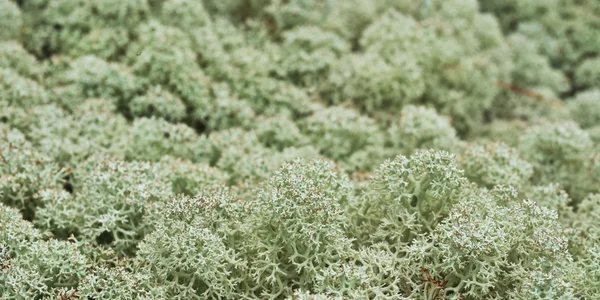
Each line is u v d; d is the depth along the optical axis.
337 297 0.47
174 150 0.61
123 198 0.53
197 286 0.50
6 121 0.61
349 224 0.51
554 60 0.86
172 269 0.49
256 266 0.49
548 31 0.87
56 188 0.55
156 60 0.64
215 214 0.50
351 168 0.61
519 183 0.56
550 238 0.49
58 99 0.64
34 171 0.55
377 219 0.52
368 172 0.61
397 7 0.78
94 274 0.50
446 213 0.51
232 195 0.52
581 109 0.74
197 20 0.69
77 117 0.62
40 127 0.60
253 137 0.62
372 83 0.67
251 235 0.50
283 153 0.60
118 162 0.54
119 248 0.53
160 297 0.49
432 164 0.50
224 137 0.61
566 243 0.49
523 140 0.63
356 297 0.48
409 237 0.51
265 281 0.50
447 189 0.50
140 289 0.49
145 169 0.55
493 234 0.48
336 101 0.68
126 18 0.69
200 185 0.56
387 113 0.67
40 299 0.49
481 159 0.56
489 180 0.56
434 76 0.70
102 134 0.61
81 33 0.69
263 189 0.50
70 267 0.50
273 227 0.50
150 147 0.60
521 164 0.57
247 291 0.49
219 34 0.70
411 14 0.78
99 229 0.52
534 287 0.48
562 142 0.61
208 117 0.65
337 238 0.49
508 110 0.76
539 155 0.62
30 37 0.70
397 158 0.51
